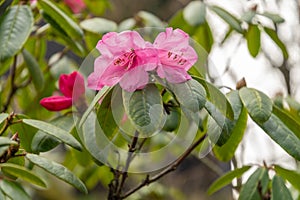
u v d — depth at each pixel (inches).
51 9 45.7
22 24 43.1
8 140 35.7
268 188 43.2
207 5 49.8
